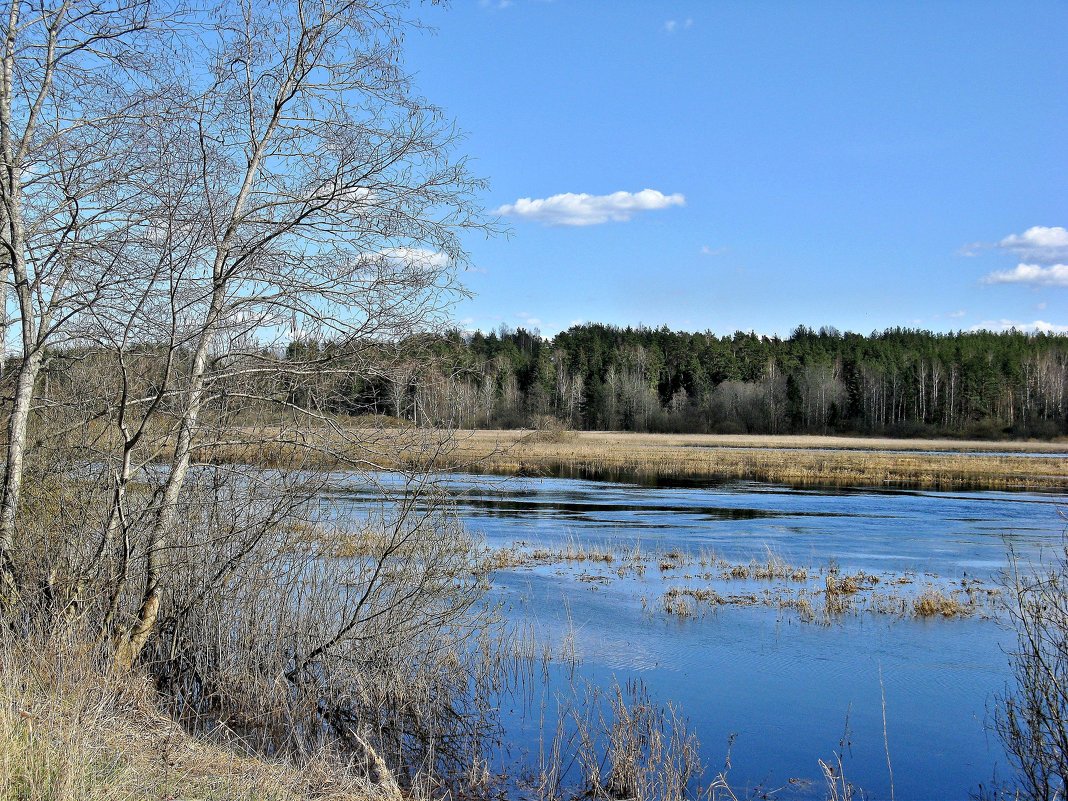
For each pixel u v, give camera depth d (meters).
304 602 10.31
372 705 9.33
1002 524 26.39
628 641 12.62
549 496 34.34
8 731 5.22
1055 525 26.22
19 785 4.93
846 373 114.38
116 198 8.24
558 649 12.13
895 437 95.62
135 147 8.17
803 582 17.17
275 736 8.62
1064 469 50.12
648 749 8.70
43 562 8.57
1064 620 8.09
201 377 8.51
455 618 10.45
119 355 7.67
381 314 8.70
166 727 7.47
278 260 8.37
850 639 12.84
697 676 11.08
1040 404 98.25
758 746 8.85
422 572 9.98
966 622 13.91
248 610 9.57
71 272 7.99
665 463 52.00
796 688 10.62
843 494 35.88
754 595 15.85
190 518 9.38
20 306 8.02
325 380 9.08
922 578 17.67
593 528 24.95
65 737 5.50
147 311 8.05
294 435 8.98
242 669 9.34
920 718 9.65
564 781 8.03
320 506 10.32
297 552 10.58
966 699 10.26
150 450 8.84
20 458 8.02
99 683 7.35
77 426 8.82
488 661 10.97
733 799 7.45
